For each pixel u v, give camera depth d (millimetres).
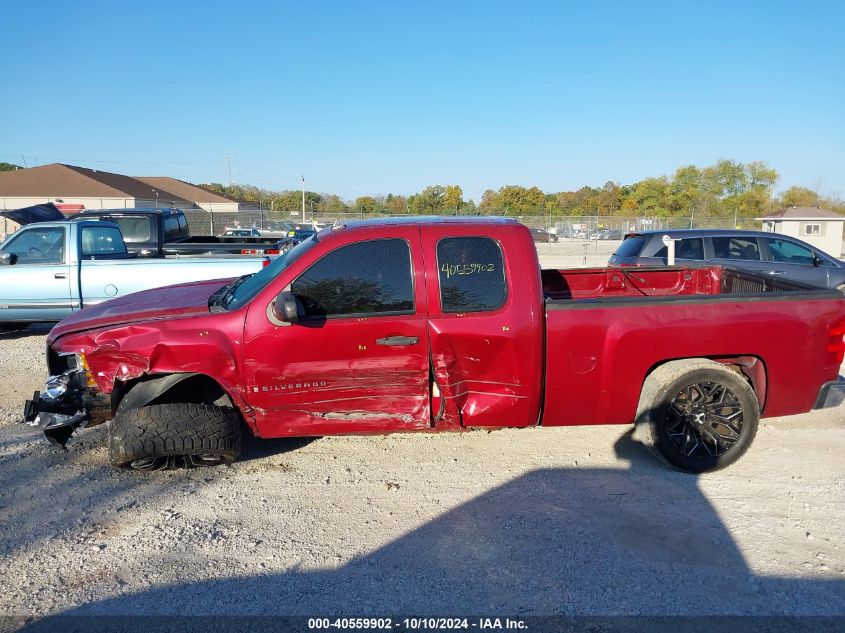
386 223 4434
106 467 4715
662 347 4387
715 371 4395
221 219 40938
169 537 3730
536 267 4348
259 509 4074
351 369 4258
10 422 5691
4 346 9008
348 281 4262
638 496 4219
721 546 3621
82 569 3414
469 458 4844
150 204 48375
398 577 3338
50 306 9125
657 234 10969
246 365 4219
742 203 57688
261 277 4664
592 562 3467
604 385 4406
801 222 36781
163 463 4531
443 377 4277
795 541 3670
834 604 3109
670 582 3289
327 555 3545
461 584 3275
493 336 4258
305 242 4691
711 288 6273
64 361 4648
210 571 3398
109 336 4215
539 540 3686
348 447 5070
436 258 4281
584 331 4324
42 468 4695
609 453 4926
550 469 4641
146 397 4332
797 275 10664
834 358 4586
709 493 4262
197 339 4172
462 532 3779
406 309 4262
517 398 4383
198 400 4645
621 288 6258
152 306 4758
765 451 4957
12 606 3109
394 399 4359
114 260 9094
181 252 11273
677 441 4504
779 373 4527
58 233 9203
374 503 4145
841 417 5703
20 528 3838
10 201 46250
